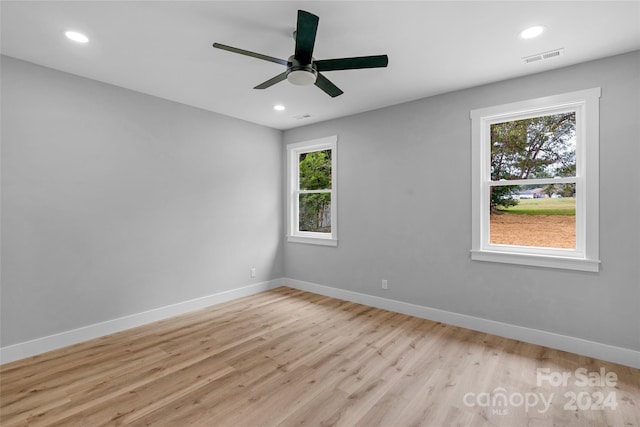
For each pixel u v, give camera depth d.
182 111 3.61
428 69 2.70
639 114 2.35
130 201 3.20
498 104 2.95
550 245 2.83
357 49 2.36
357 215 3.97
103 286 3.02
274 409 1.92
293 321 3.36
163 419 1.83
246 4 1.84
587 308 2.56
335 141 4.17
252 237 4.38
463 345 2.77
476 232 3.09
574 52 2.39
